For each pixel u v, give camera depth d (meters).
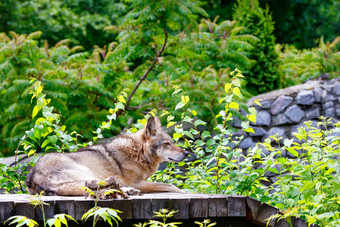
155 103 13.30
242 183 7.14
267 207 5.89
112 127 12.92
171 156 7.93
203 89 12.59
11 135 13.37
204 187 7.71
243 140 12.91
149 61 13.61
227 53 14.09
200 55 14.31
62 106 12.73
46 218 5.30
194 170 8.08
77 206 5.36
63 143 8.03
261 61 14.92
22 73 12.95
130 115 13.58
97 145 7.74
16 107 13.05
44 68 13.12
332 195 6.33
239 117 12.51
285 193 6.55
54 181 6.55
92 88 13.20
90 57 15.37
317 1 28.92
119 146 7.71
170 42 13.72
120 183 7.53
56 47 14.87
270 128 13.09
